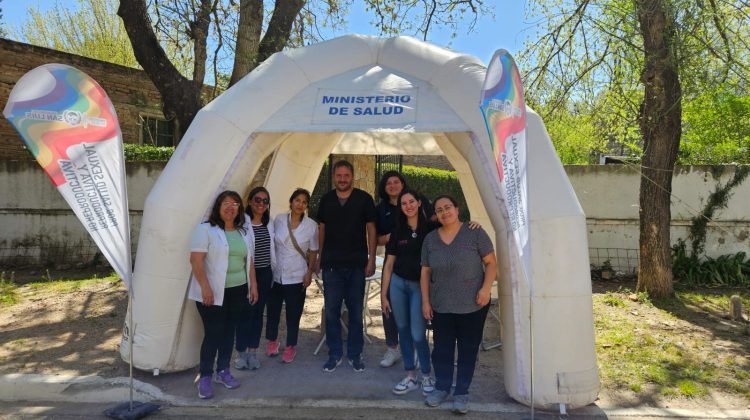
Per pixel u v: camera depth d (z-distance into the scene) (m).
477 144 4.29
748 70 6.92
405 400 4.25
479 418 3.96
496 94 3.55
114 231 3.96
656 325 6.15
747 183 8.78
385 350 5.50
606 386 4.50
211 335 4.22
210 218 4.24
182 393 4.36
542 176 4.09
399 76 4.75
